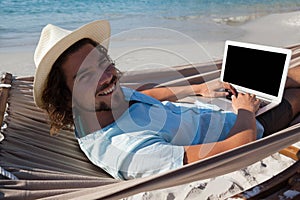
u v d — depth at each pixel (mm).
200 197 2254
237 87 2756
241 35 10508
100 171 1916
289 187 1688
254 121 1994
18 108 2229
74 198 1313
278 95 2521
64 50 1734
